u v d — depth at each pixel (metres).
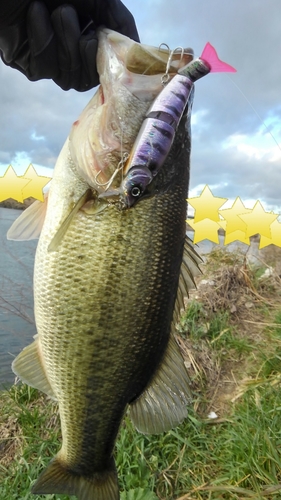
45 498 0.58
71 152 0.37
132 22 0.39
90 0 0.36
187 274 0.41
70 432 0.40
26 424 0.74
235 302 1.03
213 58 0.32
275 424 0.63
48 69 0.36
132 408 0.41
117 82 0.35
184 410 0.40
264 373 0.77
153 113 0.33
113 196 0.35
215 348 0.86
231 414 0.69
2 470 0.67
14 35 0.35
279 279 1.14
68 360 0.37
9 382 0.88
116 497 0.41
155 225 0.36
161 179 0.36
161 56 0.35
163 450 0.64
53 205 0.38
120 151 0.35
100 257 0.36
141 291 0.37
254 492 0.55
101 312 0.36
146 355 0.39
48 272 0.37
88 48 0.35
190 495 0.58
